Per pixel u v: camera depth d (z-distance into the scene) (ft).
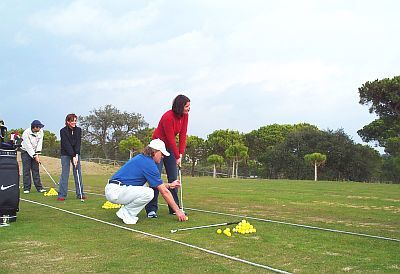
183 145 22.22
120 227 17.74
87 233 16.44
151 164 19.44
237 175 115.14
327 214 22.02
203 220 19.70
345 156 103.19
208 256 12.85
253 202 27.68
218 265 11.84
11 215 18.89
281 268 11.60
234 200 28.91
